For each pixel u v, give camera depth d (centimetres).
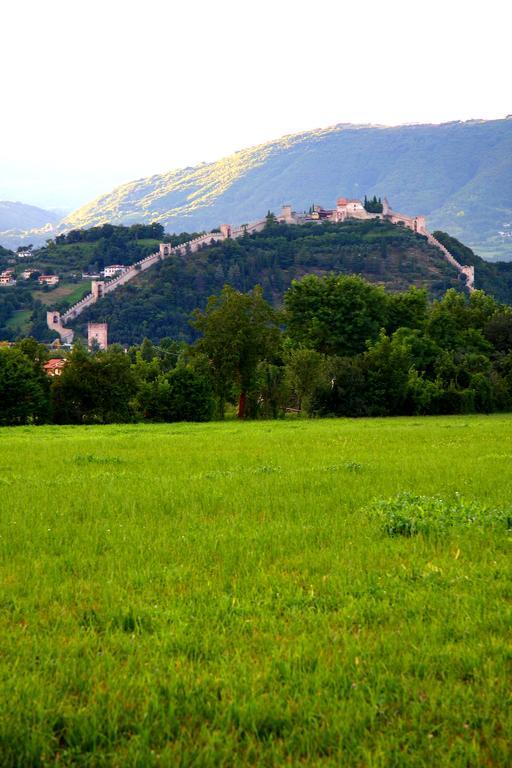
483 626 924
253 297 8412
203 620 946
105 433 5434
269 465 2827
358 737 674
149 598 1046
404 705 726
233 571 1195
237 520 1630
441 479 2272
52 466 2891
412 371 8462
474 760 636
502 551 1330
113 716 700
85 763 641
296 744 665
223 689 752
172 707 711
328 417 8044
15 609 1003
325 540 1424
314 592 1079
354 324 9906
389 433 4775
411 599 1030
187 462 2988
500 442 3906
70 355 7838
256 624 930
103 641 884
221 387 8456
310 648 848
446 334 10650
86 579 1166
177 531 1527
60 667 801
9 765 639
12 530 1555
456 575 1155
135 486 2197
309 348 9650
